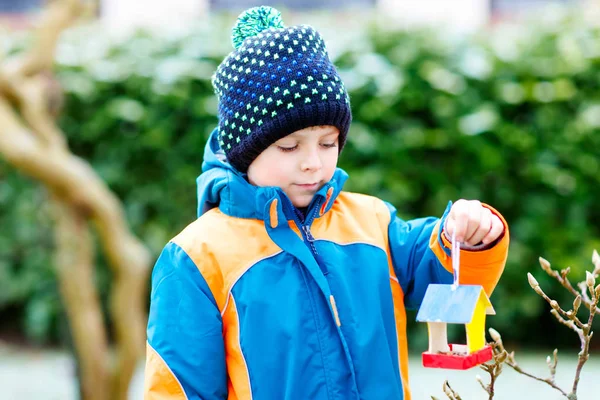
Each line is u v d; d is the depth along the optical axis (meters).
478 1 8.04
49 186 4.38
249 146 2.43
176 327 2.43
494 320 6.61
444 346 2.21
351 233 2.54
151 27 7.14
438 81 6.50
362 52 6.66
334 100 2.40
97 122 6.79
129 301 4.57
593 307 2.10
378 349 2.43
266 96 2.38
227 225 2.49
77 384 4.65
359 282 2.48
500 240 2.35
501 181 6.57
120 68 6.81
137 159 6.84
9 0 8.66
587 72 6.59
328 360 2.38
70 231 4.50
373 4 8.42
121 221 4.57
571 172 6.56
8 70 4.42
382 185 6.53
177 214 6.84
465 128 6.48
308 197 2.47
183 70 6.71
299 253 2.41
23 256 7.05
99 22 7.71
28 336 7.47
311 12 8.02
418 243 2.57
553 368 2.14
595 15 6.89
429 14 8.09
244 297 2.41
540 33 6.76
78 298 4.56
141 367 6.50
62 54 6.82
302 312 2.40
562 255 6.53
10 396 5.90
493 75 6.61
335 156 2.48
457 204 2.36
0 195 7.02
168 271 2.47
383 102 6.52
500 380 5.84
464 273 2.41
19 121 4.46
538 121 6.57
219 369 2.45
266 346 2.39
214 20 7.24
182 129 6.81
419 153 6.59
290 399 2.36
